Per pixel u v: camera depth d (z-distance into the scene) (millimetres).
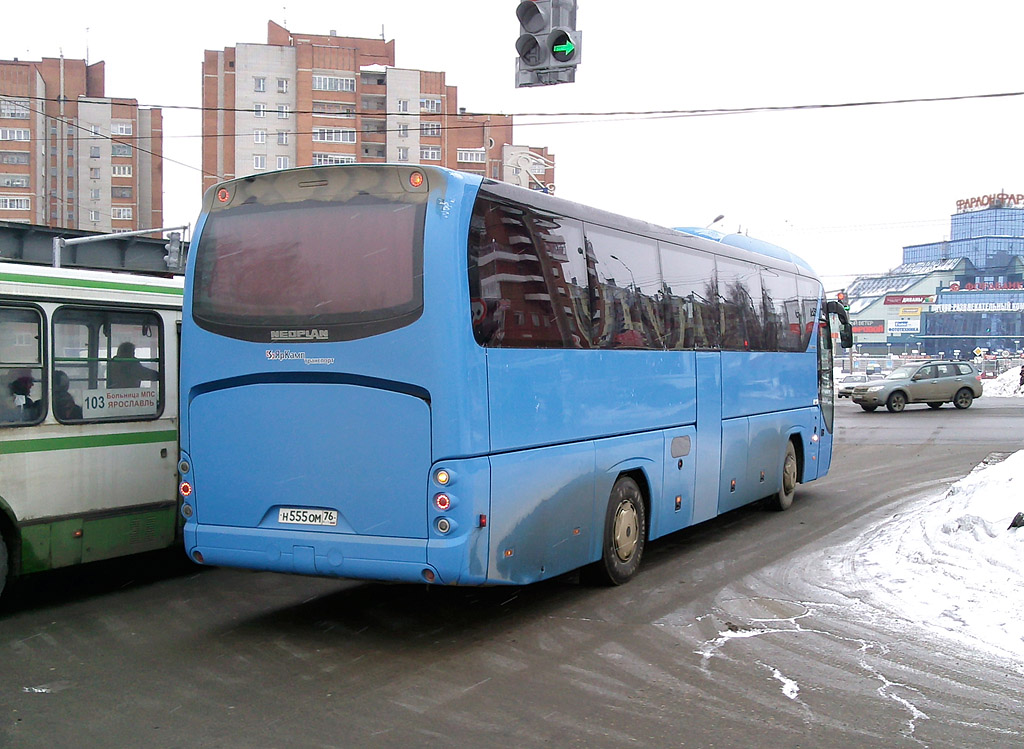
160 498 8945
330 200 6742
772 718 5250
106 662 6422
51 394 7992
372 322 6465
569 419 7605
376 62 86812
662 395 9266
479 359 6477
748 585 8656
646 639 6895
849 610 7691
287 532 6781
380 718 5273
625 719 5238
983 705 5461
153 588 8805
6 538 7711
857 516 12438
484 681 5930
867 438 23969
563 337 7566
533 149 86188
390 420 6434
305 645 6805
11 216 79938
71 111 84562
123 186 85812
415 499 6375
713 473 10500
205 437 7062
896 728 5102
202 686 5875
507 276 6891
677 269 9781
